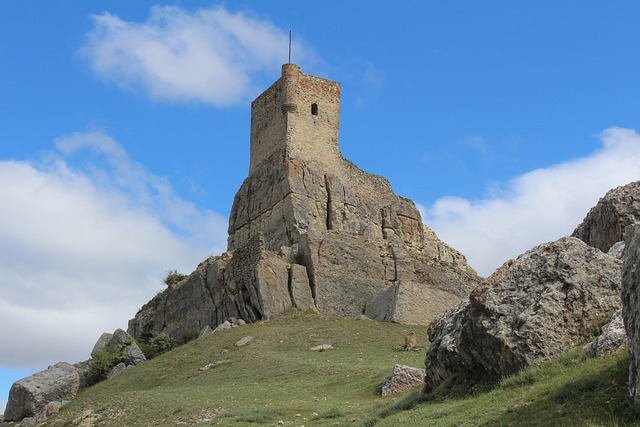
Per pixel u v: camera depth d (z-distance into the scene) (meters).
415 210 88.12
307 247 73.50
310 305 70.56
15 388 57.12
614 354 21.98
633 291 18.95
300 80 85.00
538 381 22.75
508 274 25.62
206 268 78.56
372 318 70.56
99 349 74.50
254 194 84.44
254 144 87.69
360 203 83.50
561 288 24.62
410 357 49.28
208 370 54.03
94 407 46.84
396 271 76.25
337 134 85.50
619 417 18.34
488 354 25.19
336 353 53.88
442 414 23.52
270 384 44.56
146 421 39.09
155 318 83.88
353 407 33.03
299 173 80.69
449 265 81.81
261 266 70.12
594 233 35.31
